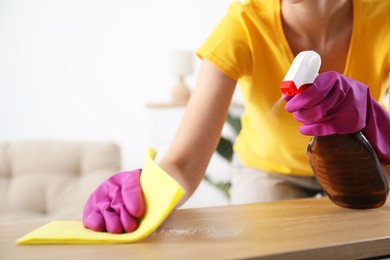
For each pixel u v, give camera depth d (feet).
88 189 7.23
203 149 2.62
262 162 3.57
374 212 2.12
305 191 3.63
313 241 1.68
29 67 13.91
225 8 12.84
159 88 13.84
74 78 13.94
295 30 2.81
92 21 13.83
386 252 1.73
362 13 2.75
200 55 2.79
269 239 1.72
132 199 1.85
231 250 1.60
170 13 13.60
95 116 14.06
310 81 1.81
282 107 2.92
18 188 7.34
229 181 7.38
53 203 7.23
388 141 2.10
